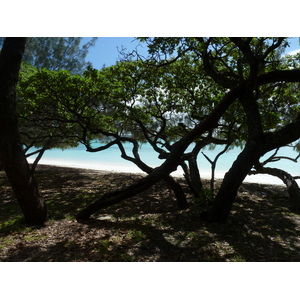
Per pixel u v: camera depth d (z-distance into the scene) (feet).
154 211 20.59
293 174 52.34
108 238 14.47
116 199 17.90
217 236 15.15
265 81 17.44
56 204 22.58
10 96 13.99
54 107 25.66
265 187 30.42
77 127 33.14
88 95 24.40
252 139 17.06
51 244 13.56
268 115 21.58
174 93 28.04
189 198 24.75
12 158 14.58
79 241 13.99
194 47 20.71
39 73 22.12
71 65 47.34
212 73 21.18
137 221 17.80
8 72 13.82
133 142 25.48
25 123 30.83
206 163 73.05
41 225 16.83
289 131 16.58
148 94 26.89
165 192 26.96
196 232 15.66
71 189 28.89
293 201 21.59
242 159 16.97
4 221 17.75
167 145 27.20
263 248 13.60
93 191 27.91
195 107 26.03
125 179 35.17
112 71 25.36
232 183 17.12
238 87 17.66
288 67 24.66
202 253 12.83
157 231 15.76
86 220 18.11
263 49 22.74
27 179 15.83
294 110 26.21
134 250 12.95
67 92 23.75
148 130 28.04
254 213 20.03
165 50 20.03
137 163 23.41
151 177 17.90
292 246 13.92
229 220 18.10
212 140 24.59
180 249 13.25
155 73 24.39
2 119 13.84
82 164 71.97
